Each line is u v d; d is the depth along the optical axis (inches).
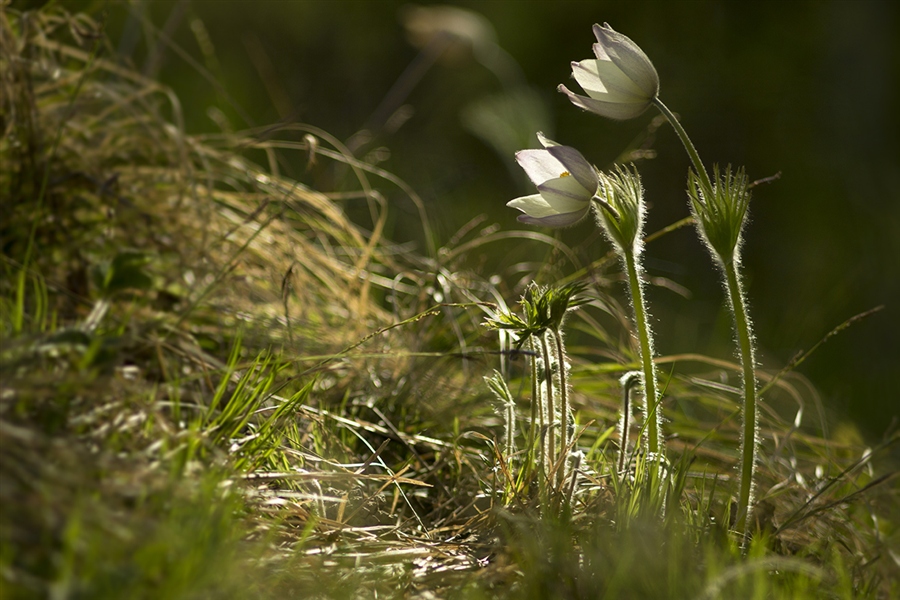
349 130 189.2
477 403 90.1
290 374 88.1
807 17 193.0
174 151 93.4
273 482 83.1
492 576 81.0
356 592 79.9
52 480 78.2
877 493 88.9
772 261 178.2
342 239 96.1
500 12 204.1
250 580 78.9
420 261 96.6
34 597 76.7
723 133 193.9
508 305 95.1
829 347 138.0
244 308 91.1
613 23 201.5
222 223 92.9
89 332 81.7
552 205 82.7
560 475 83.2
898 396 130.3
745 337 83.4
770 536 83.6
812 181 185.5
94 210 90.7
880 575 84.2
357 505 83.8
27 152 89.9
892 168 182.4
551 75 201.8
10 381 79.6
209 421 83.7
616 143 192.1
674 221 183.6
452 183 159.2
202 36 105.7
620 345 94.2
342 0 202.2
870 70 186.4
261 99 181.9
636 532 81.0
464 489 85.8
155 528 78.1
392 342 91.9
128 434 81.1
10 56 89.9
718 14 197.8
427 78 199.2
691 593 80.1
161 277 89.7
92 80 94.4
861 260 169.5
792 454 90.6
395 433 87.1
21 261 88.8
